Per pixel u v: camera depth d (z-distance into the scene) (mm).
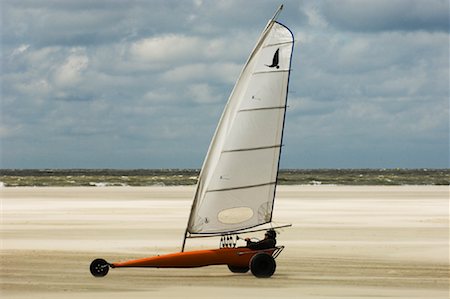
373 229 108312
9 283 59625
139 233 102625
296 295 54531
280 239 94875
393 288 57656
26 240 93438
